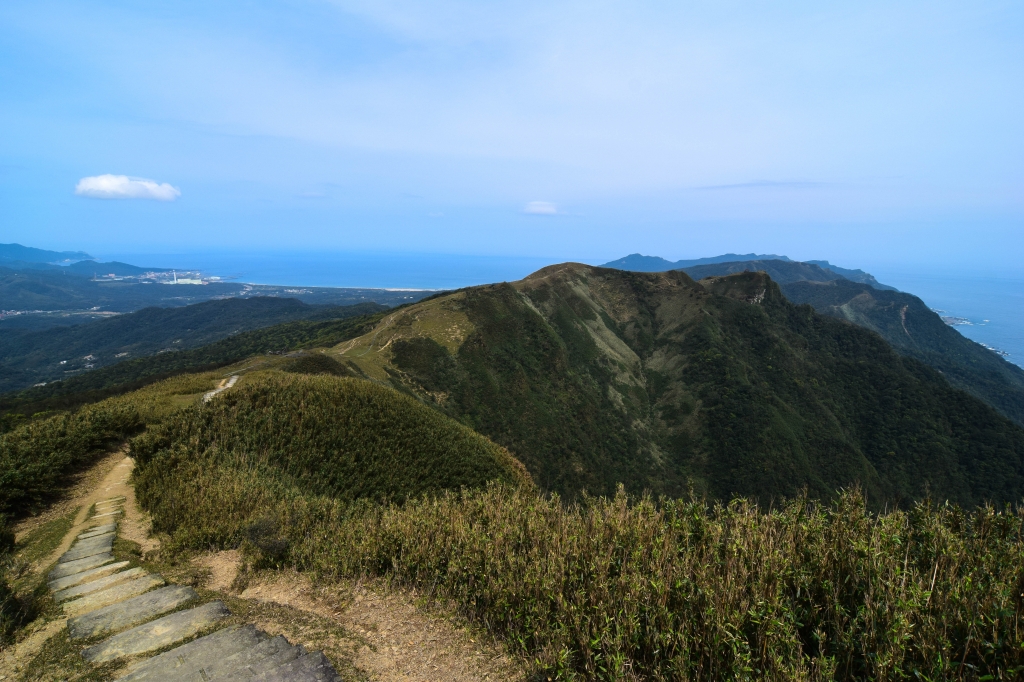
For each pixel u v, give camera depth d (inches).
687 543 238.2
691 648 176.2
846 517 239.8
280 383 948.6
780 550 214.4
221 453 632.4
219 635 206.5
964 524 242.5
